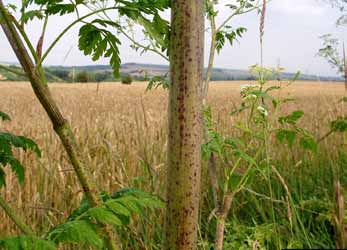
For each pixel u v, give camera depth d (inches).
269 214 137.4
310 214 127.6
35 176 163.3
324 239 109.6
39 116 419.8
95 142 213.9
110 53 54.2
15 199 144.5
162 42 47.6
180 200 39.6
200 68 39.7
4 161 50.6
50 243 33.1
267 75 82.3
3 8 37.6
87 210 40.0
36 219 144.7
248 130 81.6
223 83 2057.1
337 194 24.3
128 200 40.4
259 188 155.3
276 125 198.2
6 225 132.4
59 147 192.2
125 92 1018.1
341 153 180.2
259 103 83.9
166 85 90.3
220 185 158.2
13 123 327.0
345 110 243.3
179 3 38.8
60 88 1130.7
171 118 39.7
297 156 192.5
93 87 1302.9
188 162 39.3
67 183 162.2
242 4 89.0
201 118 40.0
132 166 167.6
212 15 83.3
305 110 403.2
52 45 39.8
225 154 138.5
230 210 150.9
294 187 151.9
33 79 38.5
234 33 90.0
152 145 191.5
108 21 50.0
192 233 40.0
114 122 306.2
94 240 35.4
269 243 102.9
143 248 118.5
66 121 40.5
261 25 77.4
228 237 104.9
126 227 121.9
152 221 127.6
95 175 153.3
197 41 39.0
